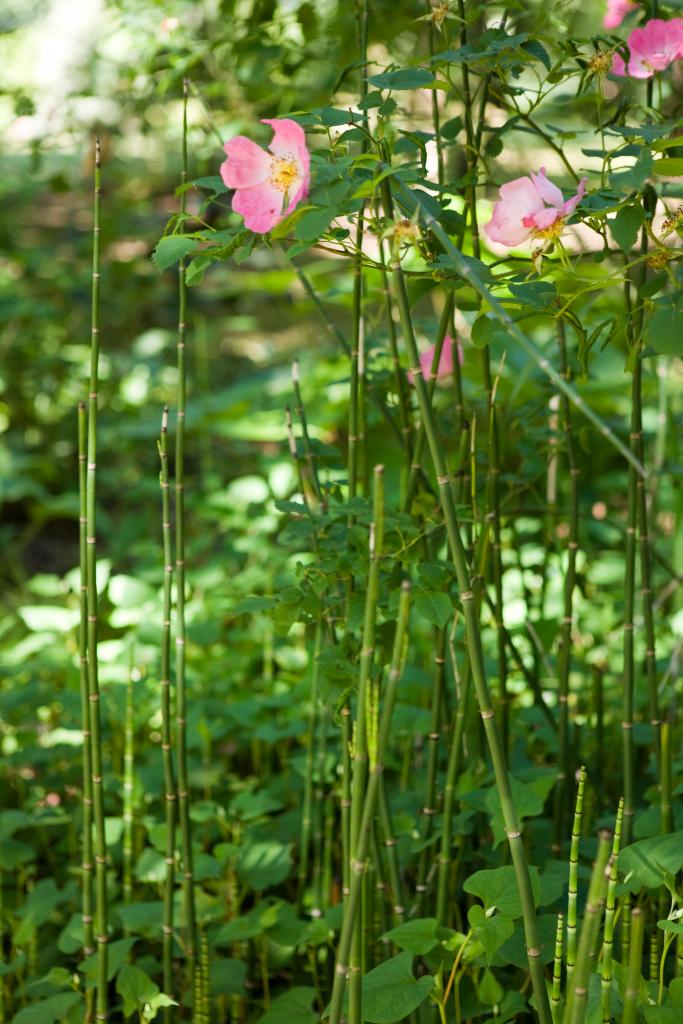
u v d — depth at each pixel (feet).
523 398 9.75
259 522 9.52
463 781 7.13
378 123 6.35
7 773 8.10
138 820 7.66
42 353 15.35
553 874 6.72
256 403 13.34
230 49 8.05
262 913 7.10
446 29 6.74
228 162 6.16
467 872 7.20
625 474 10.46
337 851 7.63
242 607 6.60
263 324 19.11
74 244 18.80
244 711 7.96
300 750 8.00
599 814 7.41
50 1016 6.79
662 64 6.59
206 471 12.98
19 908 7.33
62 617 8.89
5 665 8.45
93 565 6.81
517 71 6.59
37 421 14.89
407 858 7.10
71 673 8.20
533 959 6.22
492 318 6.33
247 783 8.05
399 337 7.97
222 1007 7.08
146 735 8.31
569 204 6.30
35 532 13.79
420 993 6.31
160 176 17.89
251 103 8.38
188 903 7.03
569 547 7.15
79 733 8.21
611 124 6.66
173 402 15.07
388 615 6.48
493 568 7.12
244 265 20.35
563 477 9.89
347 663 6.49
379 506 5.95
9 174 16.79
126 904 7.38
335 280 13.60
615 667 8.50
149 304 17.95
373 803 6.01
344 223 7.53
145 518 12.40
